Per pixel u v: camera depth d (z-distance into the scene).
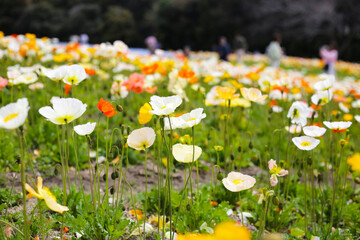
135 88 3.30
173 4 38.47
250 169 3.86
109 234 2.17
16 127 1.51
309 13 33.72
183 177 3.54
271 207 2.72
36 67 4.25
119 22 42.59
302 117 2.54
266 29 35.31
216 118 4.91
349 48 32.91
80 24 42.56
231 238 0.92
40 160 3.50
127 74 7.17
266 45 36.06
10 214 2.26
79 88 5.36
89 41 42.84
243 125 4.96
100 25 42.72
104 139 3.89
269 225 2.69
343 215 2.88
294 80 6.34
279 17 34.78
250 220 2.71
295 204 3.01
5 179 2.95
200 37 37.81
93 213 2.22
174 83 3.38
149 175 3.51
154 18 40.59
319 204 3.01
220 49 17.92
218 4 37.06
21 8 41.44
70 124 3.58
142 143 2.02
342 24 32.69
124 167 3.65
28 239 1.82
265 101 5.50
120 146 2.26
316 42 34.31
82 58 5.58
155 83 4.83
